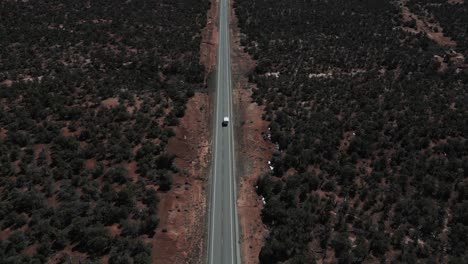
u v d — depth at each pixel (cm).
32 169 7031
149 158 7738
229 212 7050
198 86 10794
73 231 6053
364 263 5859
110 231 6200
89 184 6956
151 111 9206
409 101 9350
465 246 5997
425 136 8194
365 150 7862
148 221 6412
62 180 7000
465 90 10131
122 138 8131
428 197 6888
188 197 7256
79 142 7906
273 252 6091
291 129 8812
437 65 11425
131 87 10069
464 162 7362
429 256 5903
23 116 8275
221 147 8606
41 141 7806
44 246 5744
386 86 10238
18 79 9819
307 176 7319
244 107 9925
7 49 11044
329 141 8150
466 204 6556
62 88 9425
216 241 6512
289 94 10162
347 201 6850
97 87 9769
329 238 6269
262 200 7281
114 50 11725
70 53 11269
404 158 7669
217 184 7650
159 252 6109
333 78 10825
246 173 7931
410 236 6222
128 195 6719
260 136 8850
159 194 7156
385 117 8819
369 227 6366
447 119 8606
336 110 9219
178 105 9556
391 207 6712
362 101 9412
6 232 6028
